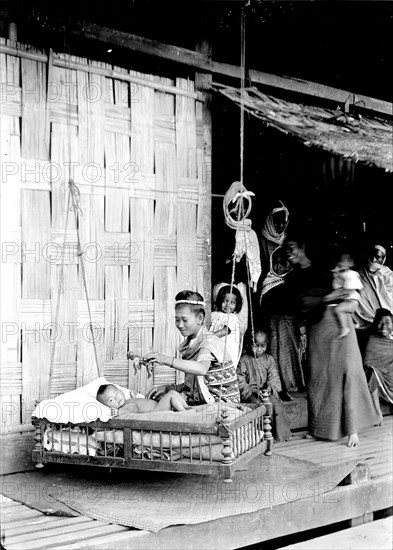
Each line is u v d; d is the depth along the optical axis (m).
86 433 3.50
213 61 5.00
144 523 3.18
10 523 3.22
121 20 4.68
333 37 5.36
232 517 3.37
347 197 6.55
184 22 4.83
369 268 6.32
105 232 4.37
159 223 4.64
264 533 3.49
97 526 3.20
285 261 5.91
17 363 3.96
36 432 3.61
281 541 3.93
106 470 4.03
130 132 4.47
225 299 4.86
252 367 5.01
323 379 4.99
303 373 5.84
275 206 6.23
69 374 4.18
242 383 4.89
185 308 3.92
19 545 2.96
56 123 4.11
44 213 4.07
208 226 4.92
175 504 3.45
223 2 4.59
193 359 3.94
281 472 4.02
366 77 6.00
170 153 4.68
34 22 4.03
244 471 4.03
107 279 4.38
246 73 5.05
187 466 3.34
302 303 5.42
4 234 3.91
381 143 5.43
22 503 3.47
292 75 5.77
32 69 3.99
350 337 5.02
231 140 6.06
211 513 3.33
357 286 5.22
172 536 3.20
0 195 3.89
